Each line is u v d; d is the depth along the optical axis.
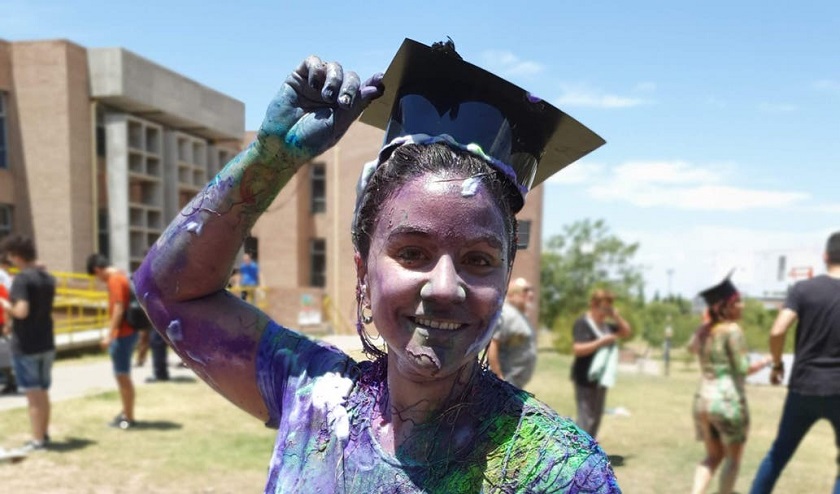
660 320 20.91
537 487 1.13
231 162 1.48
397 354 1.20
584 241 23.81
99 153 15.15
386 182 1.23
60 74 14.20
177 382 8.94
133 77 14.60
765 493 4.31
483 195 1.17
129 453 5.64
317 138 1.34
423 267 1.18
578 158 1.42
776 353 4.33
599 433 7.30
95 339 11.78
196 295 1.62
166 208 15.86
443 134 1.23
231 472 5.23
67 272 14.24
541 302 23.55
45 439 5.73
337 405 1.37
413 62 1.26
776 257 31.73
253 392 1.58
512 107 1.27
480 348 1.19
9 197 14.33
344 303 17.14
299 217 17.31
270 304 16.02
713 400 4.46
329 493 1.28
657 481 5.45
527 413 1.22
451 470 1.19
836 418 4.03
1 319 7.82
